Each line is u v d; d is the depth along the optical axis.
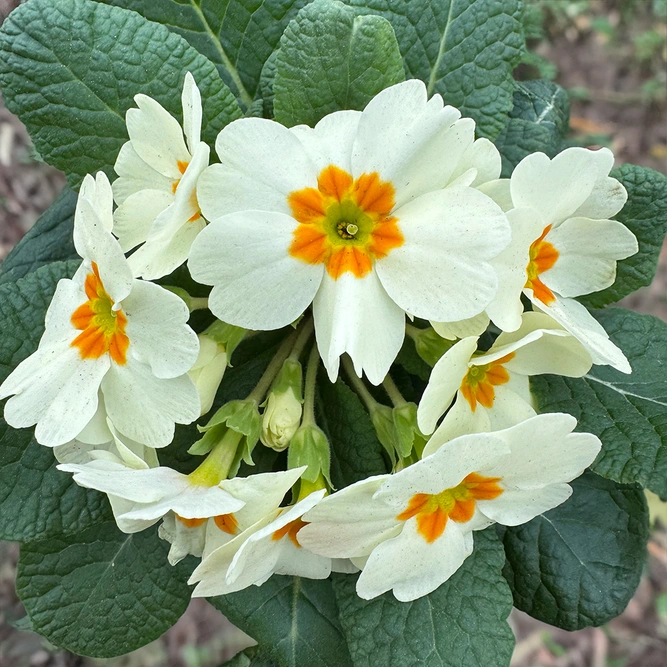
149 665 0.40
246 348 0.19
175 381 0.15
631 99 0.47
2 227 0.41
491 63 0.18
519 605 0.21
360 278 0.15
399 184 0.16
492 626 0.18
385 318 0.15
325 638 0.20
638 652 0.43
